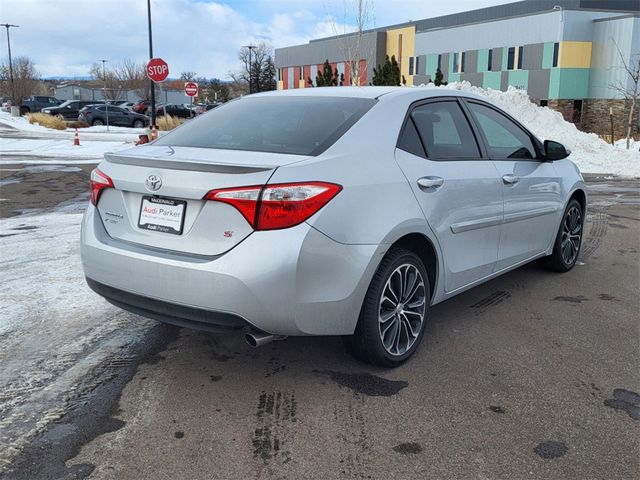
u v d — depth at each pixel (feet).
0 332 13.83
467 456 9.39
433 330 14.51
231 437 9.84
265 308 10.14
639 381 11.94
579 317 15.46
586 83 121.90
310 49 188.14
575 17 118.42
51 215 28.30
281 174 10.21
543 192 16.96
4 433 9.82
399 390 11.46
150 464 9.11
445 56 145.59
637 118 113.09
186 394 11.21
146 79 246.27
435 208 12.58
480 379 11.94
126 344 13.37
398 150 12.31
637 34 112.16
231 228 10.26
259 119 12.92
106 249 11.43
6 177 43.19
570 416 10.59
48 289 16.87
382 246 11.19
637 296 17.21
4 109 214.69
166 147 12.32
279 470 9.00
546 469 9.08
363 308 11.56
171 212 10.90
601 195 37.99
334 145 11.39
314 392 11.35
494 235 14.93
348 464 9.16
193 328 10.66
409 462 9.23
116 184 11.60
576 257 20.06
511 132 16.38
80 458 9.21
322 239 10.36
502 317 15.43
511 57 129.39
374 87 14.26
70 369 12.10
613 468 9.12
